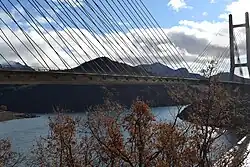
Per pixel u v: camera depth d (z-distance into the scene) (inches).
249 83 2566.4
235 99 1011.9
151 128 727.7
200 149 753.0
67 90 2982.3
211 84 821.2
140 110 729.0
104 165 812.6
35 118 3225.9
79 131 821.2
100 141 735.1
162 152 720.3
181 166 722.8
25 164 923.4
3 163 872.9
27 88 4136.3
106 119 778.2
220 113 786.8
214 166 800.3
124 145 719.1
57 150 807.7
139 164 701.9
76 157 804.0
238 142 1411.2
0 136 1866.4
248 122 1114.7
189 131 808.3
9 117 3213.6
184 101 863.7
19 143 1510.8
